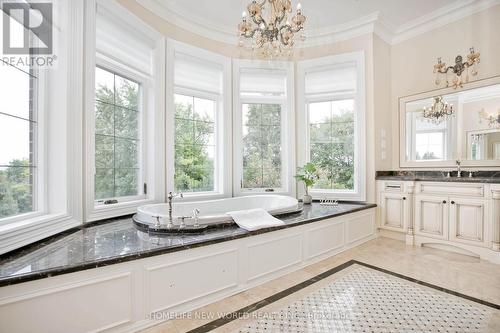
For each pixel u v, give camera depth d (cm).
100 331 136
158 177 282
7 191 157
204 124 340
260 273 207
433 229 290
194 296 170
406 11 315
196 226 198
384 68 355
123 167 258
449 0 293
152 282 153
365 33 338
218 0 286
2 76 152
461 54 303
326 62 359
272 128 371
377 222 337
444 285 202
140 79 273
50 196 191
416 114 341
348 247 290
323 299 183
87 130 211
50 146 191
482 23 288
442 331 146
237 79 353
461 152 303
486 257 252
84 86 209
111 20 235
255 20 211
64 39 191
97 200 231
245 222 215
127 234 188
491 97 283
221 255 183
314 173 354
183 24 312
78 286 130
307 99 372
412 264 246
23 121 170
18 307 116
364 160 341
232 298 185
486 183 251
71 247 157
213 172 349
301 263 238
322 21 337
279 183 372
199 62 327
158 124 282
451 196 275
